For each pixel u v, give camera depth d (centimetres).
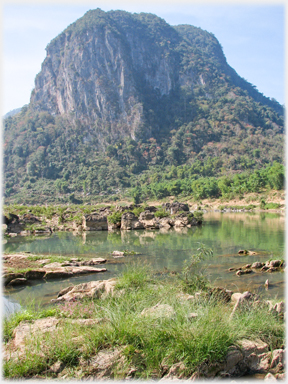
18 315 1000
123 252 2619
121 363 735
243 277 1773
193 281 1353
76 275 1892
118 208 5847
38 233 4747
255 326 886
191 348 753
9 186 19300
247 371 791
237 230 4250
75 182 18912
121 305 974
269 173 10438
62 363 731
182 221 5041
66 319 920
